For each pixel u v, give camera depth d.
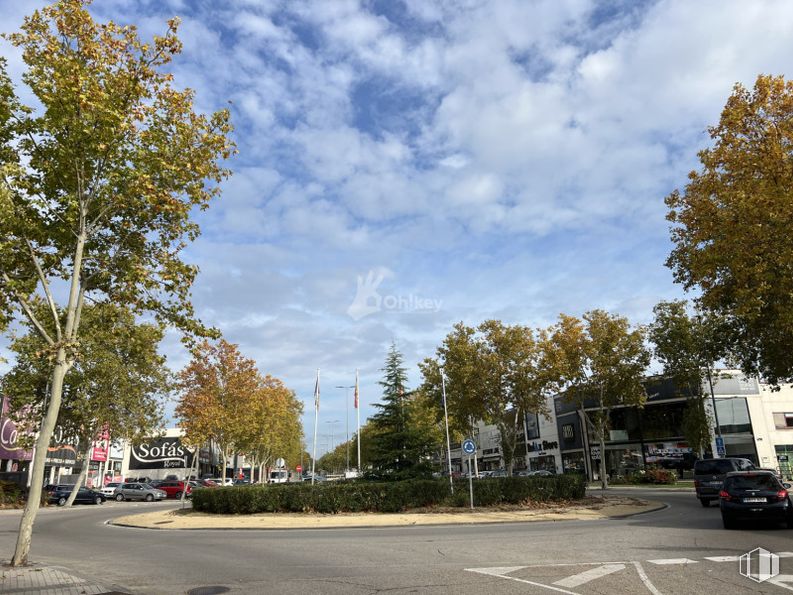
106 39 11.07
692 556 10.61
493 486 24.58
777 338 20.39
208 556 12.52
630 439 51.62
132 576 10.05
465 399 29.84
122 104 11.14
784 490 14.74
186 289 12.28
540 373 29.16
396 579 9.20
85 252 12.56
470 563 10.62
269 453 74.00
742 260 17.27
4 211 10.50
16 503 36.12
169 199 11.40
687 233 21.08
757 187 16.77
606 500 26.44
